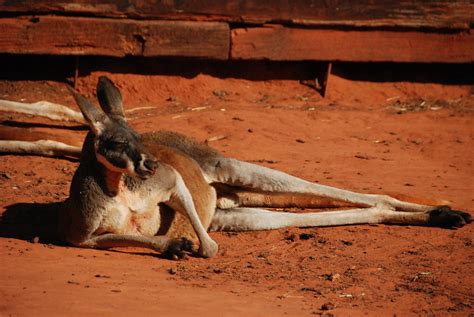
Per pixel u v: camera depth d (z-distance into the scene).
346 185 18.19
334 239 14.28
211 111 25.20
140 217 13.30
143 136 15.11
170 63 28.00
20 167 18.80
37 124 22.31
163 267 12.45
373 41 28.47
